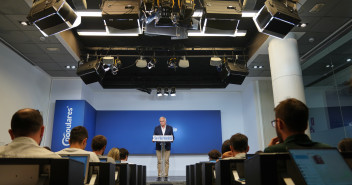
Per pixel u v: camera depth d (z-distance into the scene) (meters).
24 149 1.51
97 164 2.14
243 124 10.36
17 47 6.35
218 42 7.30
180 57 7.54
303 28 5.61
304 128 1.37
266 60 7.32
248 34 6.91
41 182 1.25
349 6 4.86
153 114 10.06
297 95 5.48
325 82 6.91
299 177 1.23
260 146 8.90
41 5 4.08
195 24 5.00
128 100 10.35
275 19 4.20
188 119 10.08
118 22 4.59
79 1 4.58
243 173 1.77
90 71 6.42
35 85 7.68
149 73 9.24
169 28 5.20
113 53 7.25
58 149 8.09
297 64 5.68
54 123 8.25
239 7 4.60
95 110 9.91
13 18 5.09
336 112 6.57
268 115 9.06
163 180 6.86
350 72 6.14
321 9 4.96
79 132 2.53
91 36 6.90
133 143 9.80
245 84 9.83
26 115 1.57
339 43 6.21
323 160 1.12
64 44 6.21
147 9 4.32
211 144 9.91
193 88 9.56
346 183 1.07
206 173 2.54
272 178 1.24
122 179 2.89
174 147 9.81
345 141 2.52
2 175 1.27
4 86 6.15
